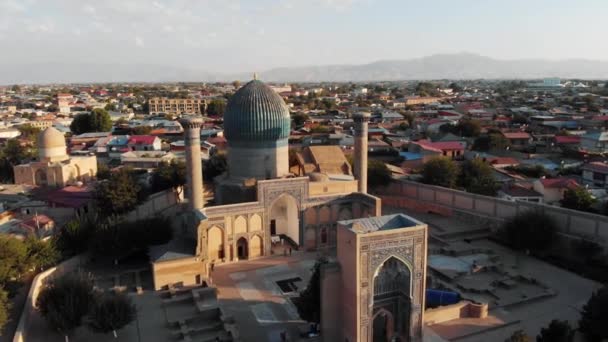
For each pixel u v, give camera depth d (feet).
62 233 172.24
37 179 260.42
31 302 133.18
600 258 176.14
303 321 137.18
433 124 488.02
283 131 193.36
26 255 145.07
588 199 209.87
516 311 144.46
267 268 175.63
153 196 226.79
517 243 187.11
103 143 369.71
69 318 120.37
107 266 168.86
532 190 243.40
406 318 122.31
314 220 193.16
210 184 271.08
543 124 486.79
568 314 142.31
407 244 117.70
